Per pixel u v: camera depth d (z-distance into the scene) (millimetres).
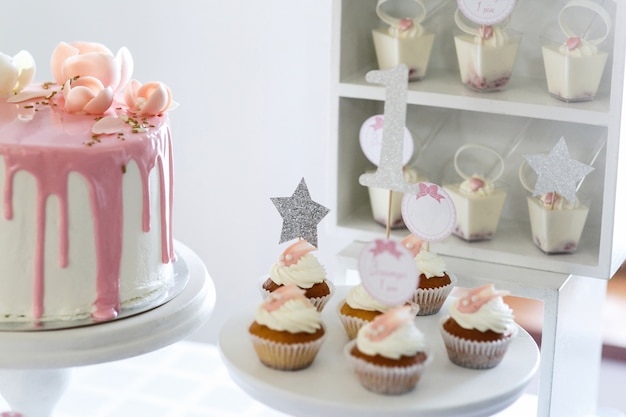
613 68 1594
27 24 2174
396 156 1524
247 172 2098
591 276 1675
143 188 1573
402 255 1440
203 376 2111
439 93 1689
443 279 1588
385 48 1732
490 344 1473
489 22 1635
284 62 2018
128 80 1734
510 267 1707
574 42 1635
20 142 1516
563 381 1729
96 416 1986
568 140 1755
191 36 2064
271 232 2113
